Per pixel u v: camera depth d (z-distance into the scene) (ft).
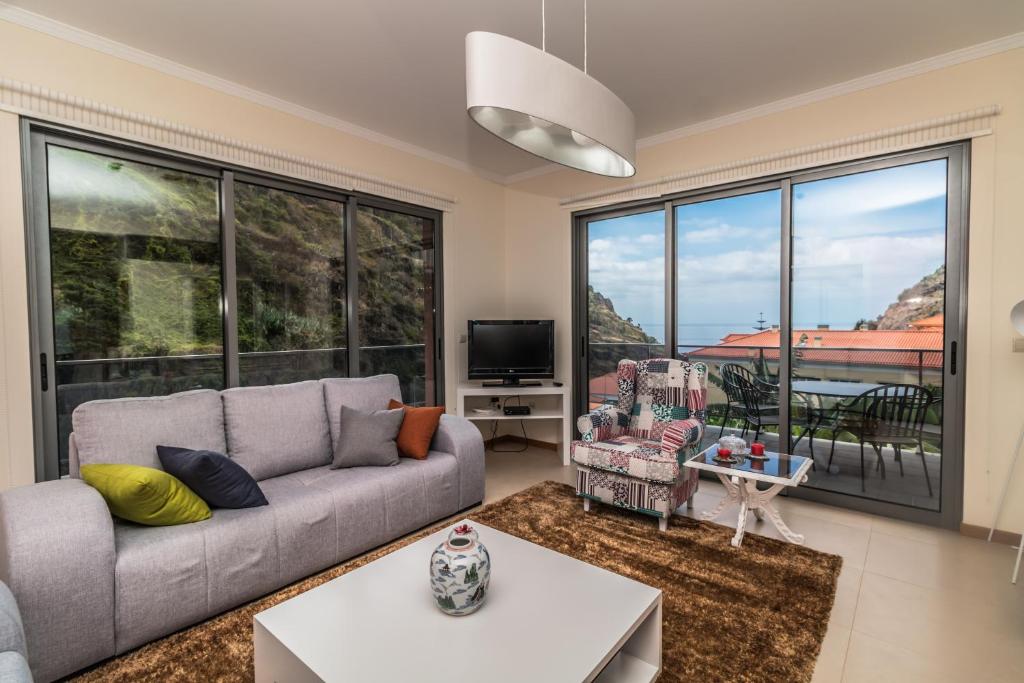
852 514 10.21
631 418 11.27
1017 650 5.87
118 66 8.59
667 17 7.89
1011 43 8.47
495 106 3.59
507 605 4.84
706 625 6.32
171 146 9.14
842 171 10.41
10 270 7.58
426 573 5.54
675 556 8.21
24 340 7.72
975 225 8.95
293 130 11.04
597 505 10.55
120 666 5.62
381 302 13.24
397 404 10.43
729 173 11.64
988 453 8.95
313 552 7.51
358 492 8.19
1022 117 8.47
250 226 10.63
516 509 10.34
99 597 5.54
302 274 11.56
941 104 9.16
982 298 8.91
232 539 6.63
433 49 8.84
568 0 7.41
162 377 9.45
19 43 7.62
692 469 10.34
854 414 10.51
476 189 15.46
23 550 5.13
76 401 8.44
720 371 12.42
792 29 8.24
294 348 11.41
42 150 8.05
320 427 9.54
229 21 7.94
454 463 9.91
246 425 8.61
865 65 9.45
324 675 3.86
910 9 7.71
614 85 10.21
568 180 14.87
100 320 8.71
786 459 9.13
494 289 16.08
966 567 7.92
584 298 15.16
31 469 7.77
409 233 13.88
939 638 6.11
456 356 14.96
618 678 4.94
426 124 12.19
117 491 6.04
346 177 11.92
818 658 5.74
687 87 10.31
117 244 8.89
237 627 6.35
